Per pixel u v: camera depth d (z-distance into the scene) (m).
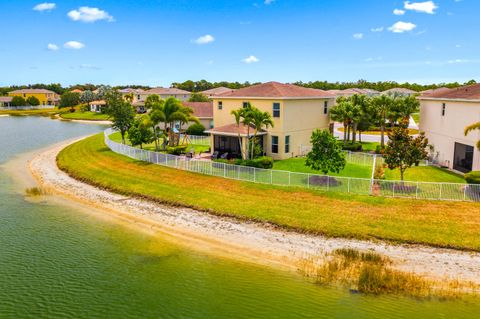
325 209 27.23
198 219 27.98
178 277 20.62
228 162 37.50
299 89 47.72
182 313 17.59
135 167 40.84
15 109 164.75
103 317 17.42
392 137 30.80
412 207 26.58
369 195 28.72
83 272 21.31
